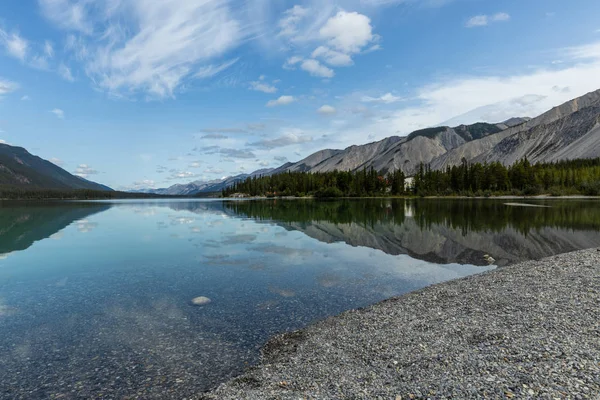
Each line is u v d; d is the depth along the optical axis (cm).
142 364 885
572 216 4791
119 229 4112
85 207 10262
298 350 939
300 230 3803
